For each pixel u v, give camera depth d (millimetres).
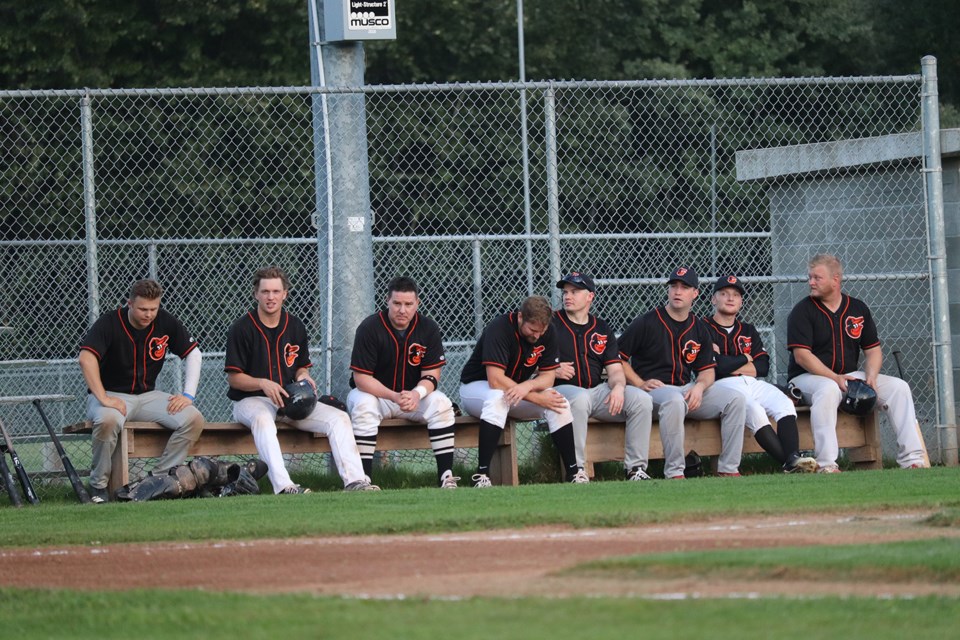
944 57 96938
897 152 39094
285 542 21578
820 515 23625
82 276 47656
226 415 46875
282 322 32906
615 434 34812
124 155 66312
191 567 19109
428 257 50344
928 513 23656
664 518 23109
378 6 35000
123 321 31844
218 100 67625
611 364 34188
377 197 70312
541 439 35844
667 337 34875
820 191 41281
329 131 35625
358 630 13641
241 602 15609
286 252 49062
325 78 35938
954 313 39031
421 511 24922
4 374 44844
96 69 77688
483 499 27156
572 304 34344
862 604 14477
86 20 76375
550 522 22734
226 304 48625
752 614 14000
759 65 92812
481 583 16750
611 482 31484
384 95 72562
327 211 35656
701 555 17734
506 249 51625
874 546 18625
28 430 44719
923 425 39344
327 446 33375
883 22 97500
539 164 71875
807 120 79938
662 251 56031
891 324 39938
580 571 17281
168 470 30984
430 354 33281
